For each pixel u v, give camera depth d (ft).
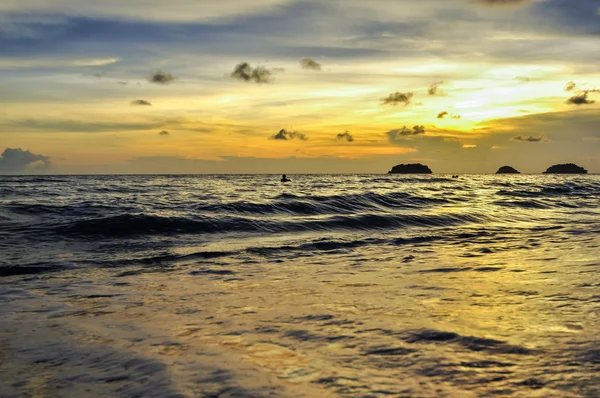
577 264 23.48
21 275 23.91
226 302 16.63
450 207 68.18
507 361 9.74
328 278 21.36
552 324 12.60
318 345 11.14
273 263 26.63
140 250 32.45
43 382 9.41
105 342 12.03
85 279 22.45
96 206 57.72
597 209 68.85
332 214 57.21
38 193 94.99
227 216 48.08
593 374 8.93
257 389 8.45
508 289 17.69
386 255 28.94
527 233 39.86
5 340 12.40
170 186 146.61
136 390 8.71
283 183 187.73
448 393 8.16
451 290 17.75
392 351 10.55
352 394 8.16
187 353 10.78
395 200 74.02
